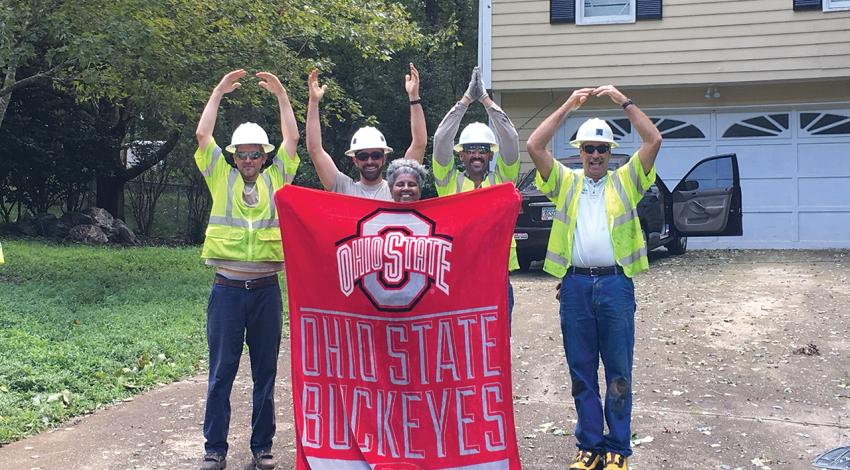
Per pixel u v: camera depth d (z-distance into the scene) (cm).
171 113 1578
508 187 432
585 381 483
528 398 656
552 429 579
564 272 489
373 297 433
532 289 1122
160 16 1109
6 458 512
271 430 499
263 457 495
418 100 538
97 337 789
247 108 1836
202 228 2242
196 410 616
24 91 1742
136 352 753
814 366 729
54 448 532
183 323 897
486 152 503
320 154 518
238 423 593
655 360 759
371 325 434
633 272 481
